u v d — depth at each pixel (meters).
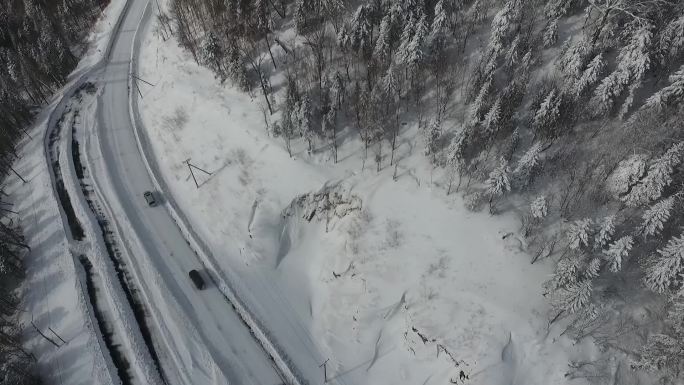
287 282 43.38
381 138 47.06
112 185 53.25
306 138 47.69
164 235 48.12
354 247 42.09
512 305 36.19
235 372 38.47
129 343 40.88
